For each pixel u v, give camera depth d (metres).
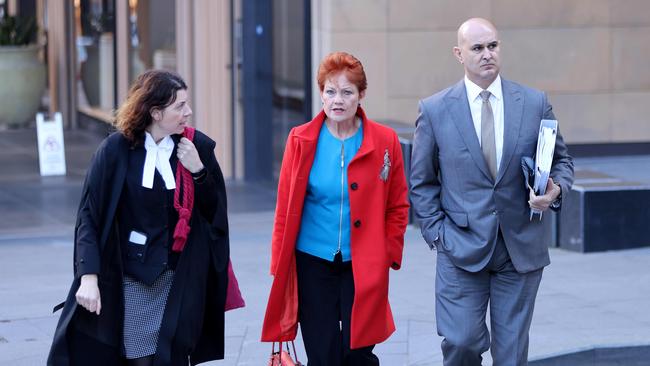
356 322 8.09
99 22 29.75
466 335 8.27
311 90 20.06
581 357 10.52
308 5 20.02
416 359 10.44
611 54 22.48
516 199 8.25
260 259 15.30
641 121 22.83
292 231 8.12
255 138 21.92
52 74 32.28
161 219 7.70
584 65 22.44
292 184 8.11
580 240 15.20
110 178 7.64
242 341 11.23
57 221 18.50
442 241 8.34
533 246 8.33
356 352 8.27
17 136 29.30
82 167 24.27
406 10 20.61
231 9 22.03
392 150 8.26
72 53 31.67
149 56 26.00
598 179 15.91
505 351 8.34
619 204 15.26
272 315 8.27
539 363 10.34
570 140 22.72
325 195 8.13
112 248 7.65
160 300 7.74
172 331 7.66
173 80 7.68
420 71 20.83
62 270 14.91
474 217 8.25
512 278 8.34
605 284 13.41
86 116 31.27
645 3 22.39
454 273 8.37
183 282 7.74
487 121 8.30
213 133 22.38
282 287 8.22
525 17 21.98
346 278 8.24
